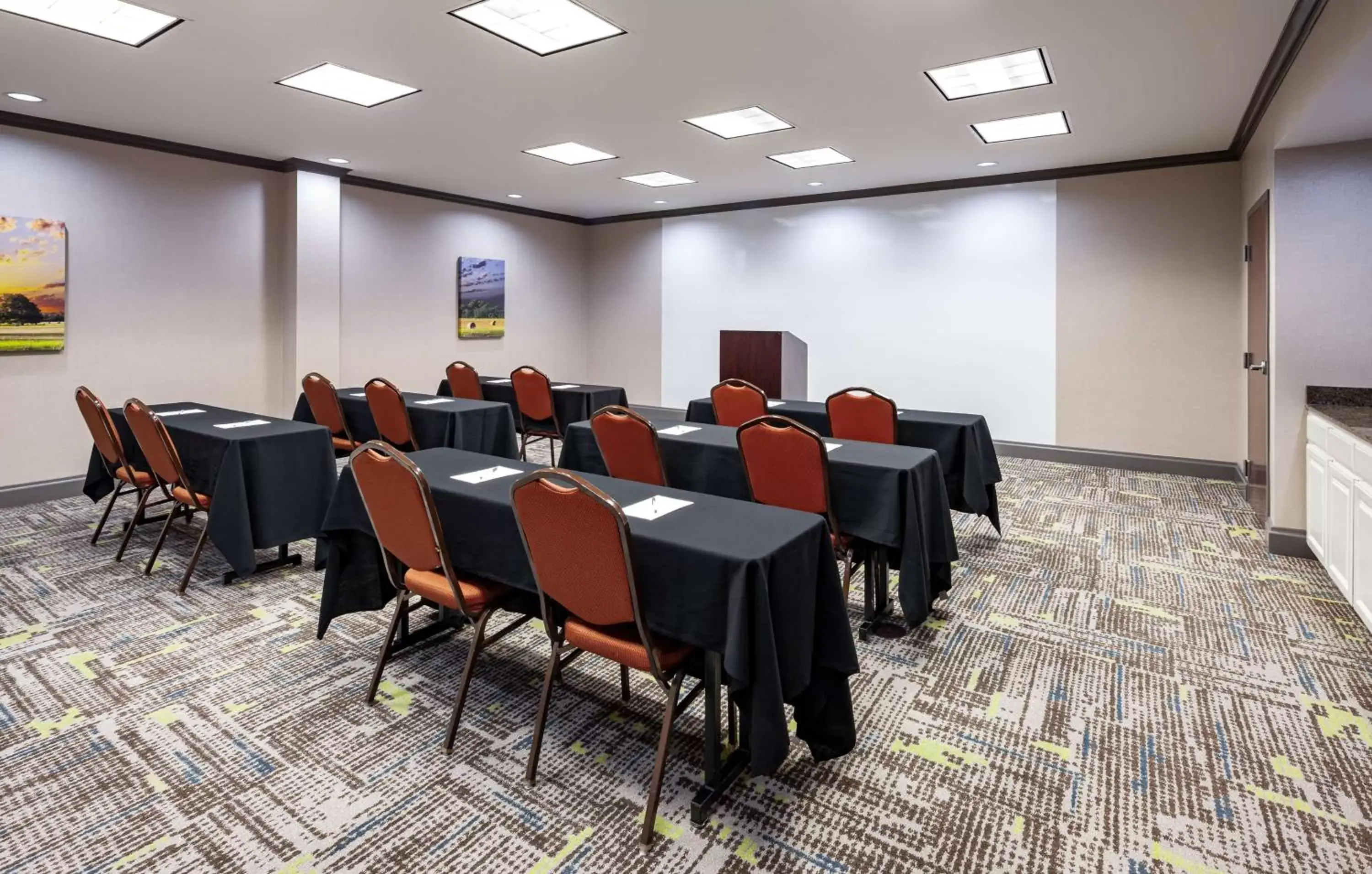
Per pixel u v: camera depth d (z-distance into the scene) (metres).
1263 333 3.94
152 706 2.11
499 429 4.52
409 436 4.33
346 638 2.57
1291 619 2.71
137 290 4.71
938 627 2.68
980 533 3.85
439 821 1.63
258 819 1.63
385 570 2.45
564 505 1.56
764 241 6.94
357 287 5.99
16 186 4.18
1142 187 5.21
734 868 1.50
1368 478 2.45
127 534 3.37
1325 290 3.30
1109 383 5.45
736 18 2.81
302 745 1.92
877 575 2.73
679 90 3.66
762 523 1.76
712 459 3.03
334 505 2.33
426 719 2.06
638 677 2.33
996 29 2.91
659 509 1.90
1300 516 3.44
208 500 3.05
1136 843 1.56
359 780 1.78
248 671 2.33
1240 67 3.31
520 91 3.69
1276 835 1.58
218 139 4.67
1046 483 4.99
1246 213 4.58
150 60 3.29
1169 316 5.20
